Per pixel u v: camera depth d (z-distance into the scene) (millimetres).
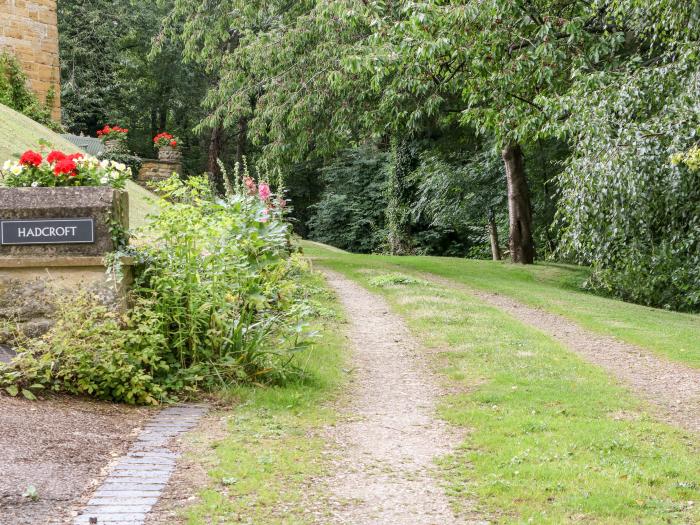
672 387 8086
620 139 10961
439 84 17109
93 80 35781
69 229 6859
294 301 8180
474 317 12070
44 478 4305
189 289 7082
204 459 4973
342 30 17672
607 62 13906
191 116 40062
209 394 6867
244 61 19562
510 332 10891
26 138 16234
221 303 7164
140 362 6594
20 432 4973
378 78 14578
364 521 4172
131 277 7094
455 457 5426
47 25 23719
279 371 7445
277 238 8281
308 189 41375
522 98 14172
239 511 4152
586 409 6801
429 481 4902
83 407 5953
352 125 19516
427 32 13344
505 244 29828
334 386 7672
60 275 6883
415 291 15016
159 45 22953
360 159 36844
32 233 6867
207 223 7391
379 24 14180
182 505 4164
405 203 30281
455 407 6941
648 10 11250
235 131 40344
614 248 12750
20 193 6902
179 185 7703
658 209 11930
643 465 5238
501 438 5805
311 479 4812
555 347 9953
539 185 23844
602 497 4516
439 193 25578
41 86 23719
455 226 29312
